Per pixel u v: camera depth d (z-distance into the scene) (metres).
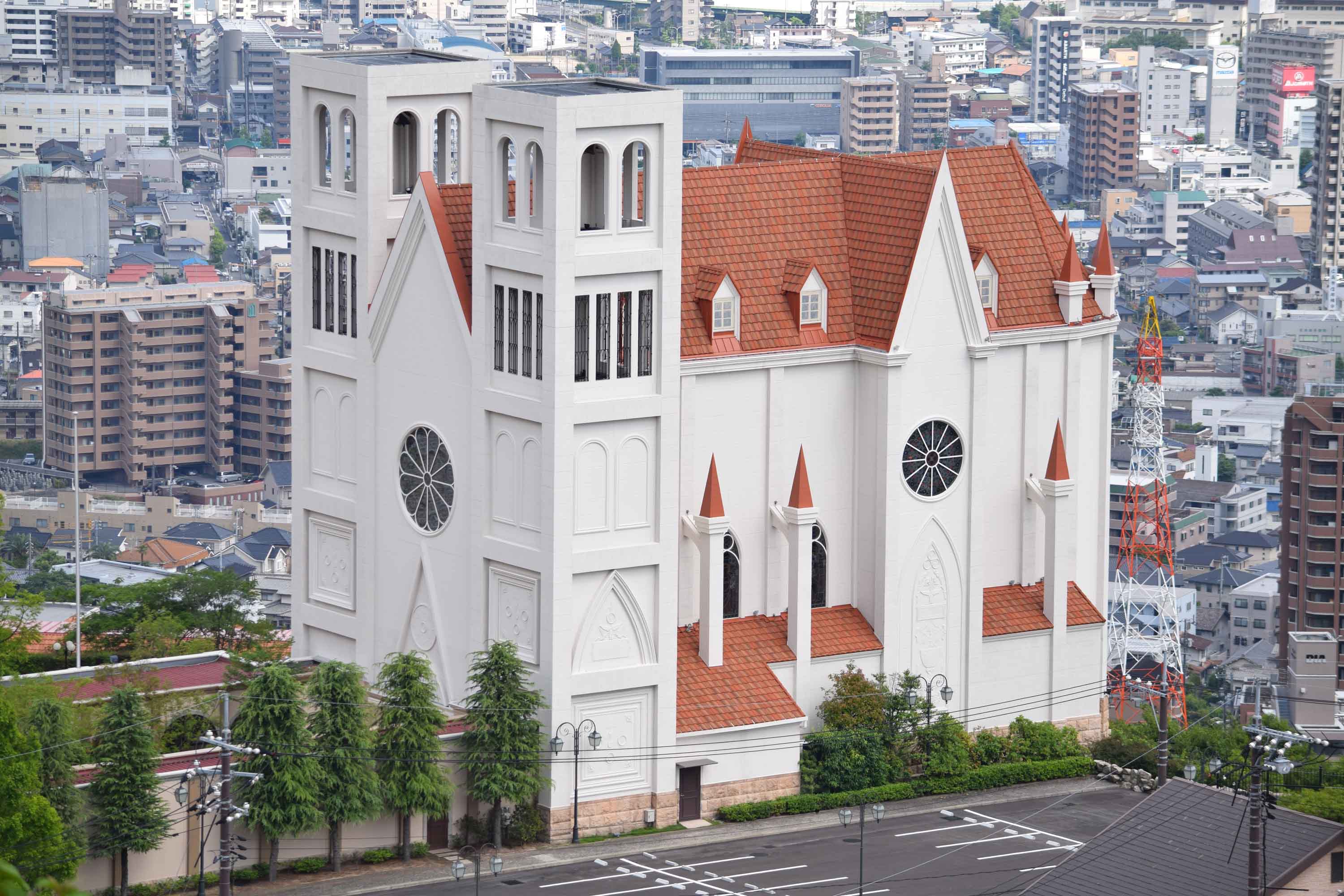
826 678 150.25
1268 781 137.38
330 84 149.00
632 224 139.38
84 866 128.00
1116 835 124.06
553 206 135.50
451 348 143.62
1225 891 117.75
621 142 137.38
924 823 143.12
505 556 141.50
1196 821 123.44
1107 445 160.62
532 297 138.25
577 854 137.50
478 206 140.62
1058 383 157.50
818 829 142.00
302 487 155.12
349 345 150.62
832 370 150.38
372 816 133.25
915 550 152.00
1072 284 156.12
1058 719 158.62
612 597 140.88
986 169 158.38
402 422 147.75
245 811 112.75
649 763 142.75
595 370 138.88
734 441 148.12
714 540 144.75
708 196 150.00
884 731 148.75
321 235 152.00
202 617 179.38
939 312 150.50
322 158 152.00
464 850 138.12
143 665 150.88
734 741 144.75
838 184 154.75
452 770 138.38
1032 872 133.38
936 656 153.62
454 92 148.88
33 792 122.94
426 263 144.62
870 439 151.00
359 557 151.75
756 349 147.50
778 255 150.62
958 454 152.88
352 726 132.75
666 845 139.38
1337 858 119.50
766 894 130.12
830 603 152.62
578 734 138.00
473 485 143.00
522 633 141.50
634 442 140.50
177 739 138.88
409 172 149.75
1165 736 142.88
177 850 130.50
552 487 137.88
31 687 138.50
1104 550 161.75
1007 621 156.12
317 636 156.38
